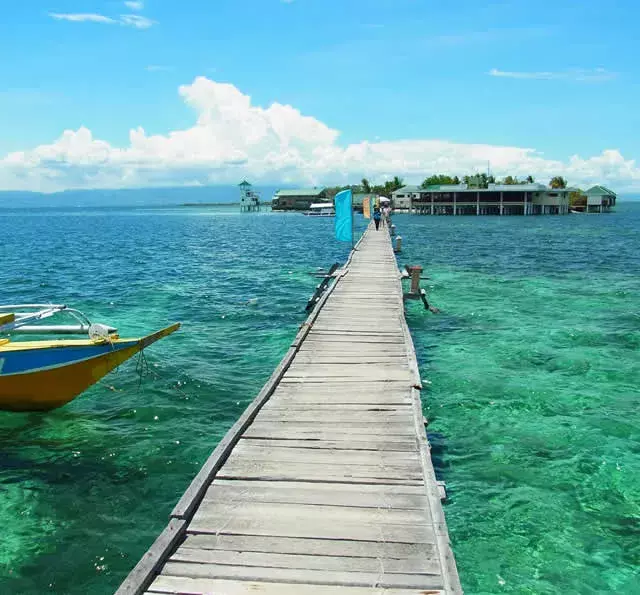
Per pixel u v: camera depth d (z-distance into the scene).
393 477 6.89
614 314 19.97
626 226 77.94
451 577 5.04
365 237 44.50
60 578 6.65
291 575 5.16
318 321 14.98
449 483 8.67
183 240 59.72
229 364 14.54
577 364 14.26
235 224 97.44
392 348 12.41
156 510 8.02
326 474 6.94
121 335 17.42
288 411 8.94
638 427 10.62
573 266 34.06
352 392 9.77
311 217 121.38
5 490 8.48
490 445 9.92
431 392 12.44
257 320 19.53
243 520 5.98
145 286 27.06
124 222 115.88
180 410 11.50
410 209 122.31
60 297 24.00
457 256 40.00
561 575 6.71
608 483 8.68
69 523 7.70
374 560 5.37
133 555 7.05
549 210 113.56
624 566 6.87
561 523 7.69
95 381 11.02
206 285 27.31
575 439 10.12
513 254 41.28
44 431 10.52
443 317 19.83
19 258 40.84
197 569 5.23
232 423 10.95
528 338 16.80
